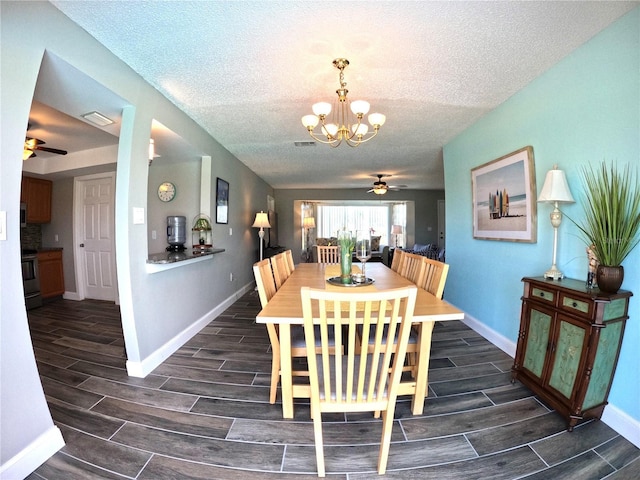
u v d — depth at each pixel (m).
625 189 1.52
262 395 1.94
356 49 1.84
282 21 1.58
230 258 4.30
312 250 7.97
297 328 2.02
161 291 2.46
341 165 5.20
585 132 1.82
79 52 1.63
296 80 2.22
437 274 1.93
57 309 3.95
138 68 2.05
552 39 1.77
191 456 1.43
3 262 1.26
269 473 1.34
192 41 1.76
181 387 2.03
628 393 1.57
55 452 1.44
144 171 2.23
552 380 1.77
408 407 1.82
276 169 5.51
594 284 1.68
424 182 7.07
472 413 1.76
